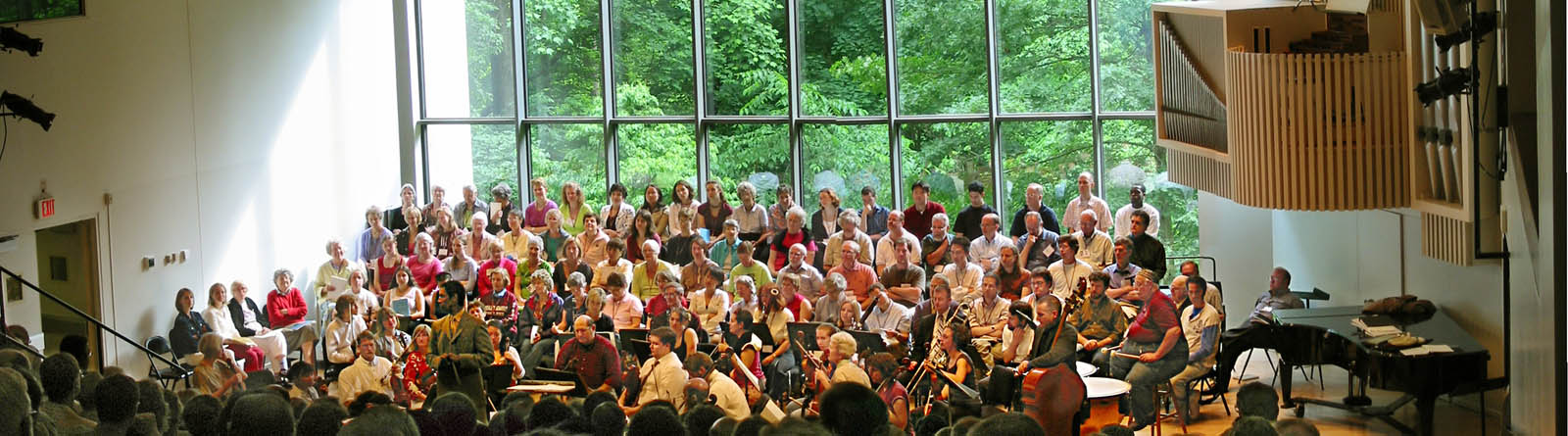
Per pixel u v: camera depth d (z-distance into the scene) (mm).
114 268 13758
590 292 11680
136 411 2668
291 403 2629
